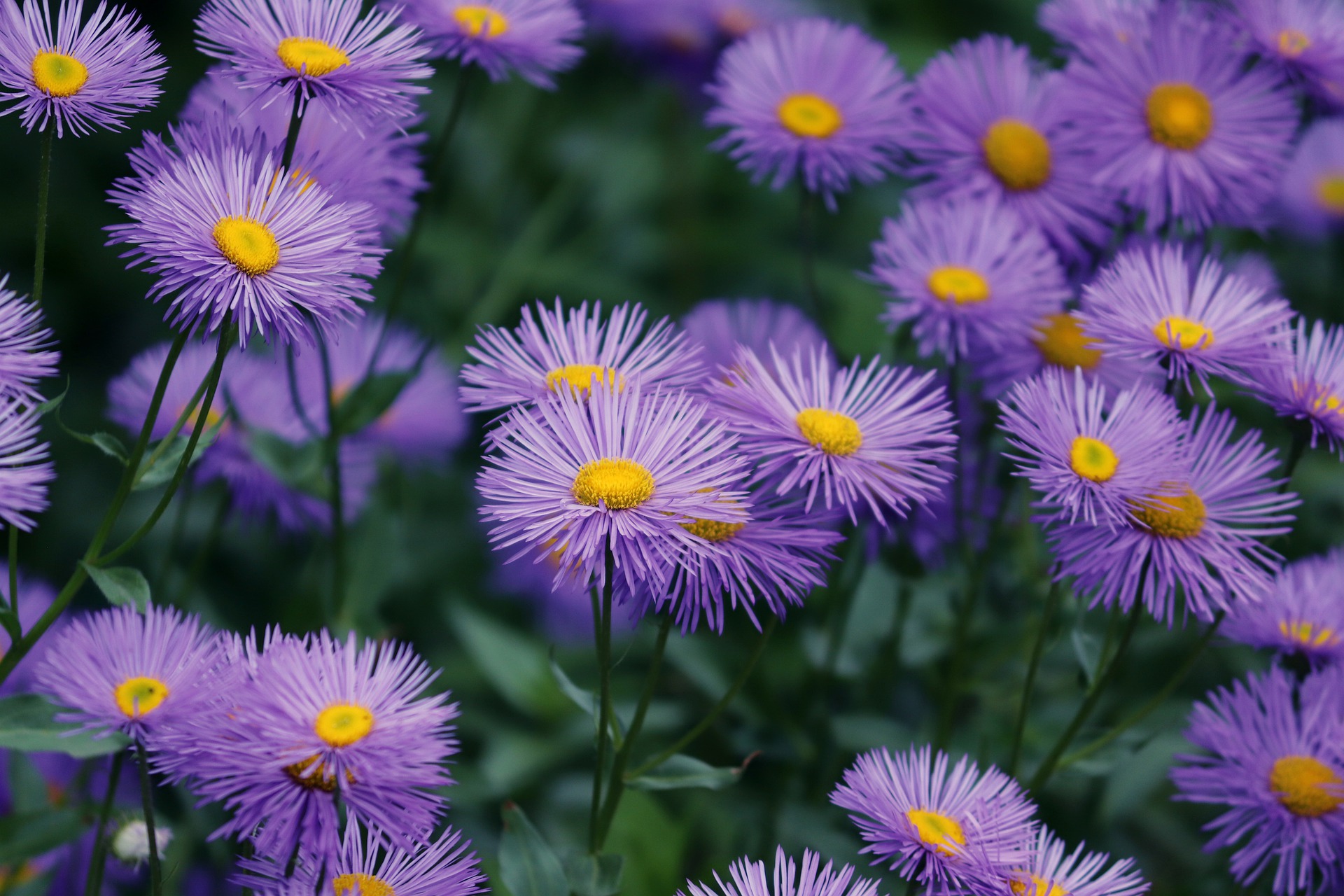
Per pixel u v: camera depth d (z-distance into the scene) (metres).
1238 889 0.94
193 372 1.01
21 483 0.83
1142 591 0.90
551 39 0.97
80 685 0.86
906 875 0.85
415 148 0.98
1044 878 0.87
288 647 0.84
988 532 1.01
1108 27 0.99
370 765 0.82
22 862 0.90
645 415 0.86
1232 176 0.99
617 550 0.85
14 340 0.85
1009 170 0.99
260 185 0.86
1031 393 0.89
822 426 0.88
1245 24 0.98
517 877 0.88
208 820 0.96
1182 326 0.90
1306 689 0.92
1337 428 0.89
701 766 0.90
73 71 0.86
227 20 0.88
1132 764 1.01
